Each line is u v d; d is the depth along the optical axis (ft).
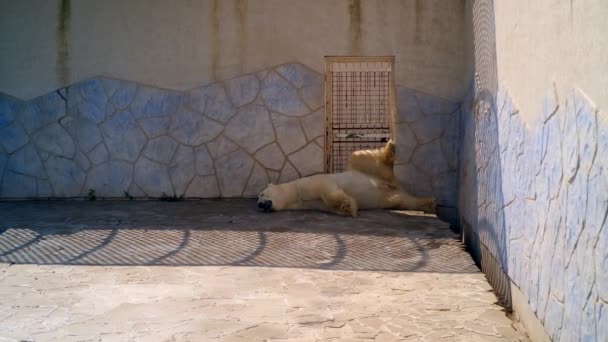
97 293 15.48
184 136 29.66
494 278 16.87
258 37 29.27
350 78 34.19
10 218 24.90
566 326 10.21
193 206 27.78
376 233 21.93
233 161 29.40
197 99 29.66
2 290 15.71
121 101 30.01
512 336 12.83
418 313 14.12
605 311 8.44
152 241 20.80
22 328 13.05
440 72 28.35
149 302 14.78
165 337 12.57
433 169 28.30
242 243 20.47
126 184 29.91
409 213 26.04
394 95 28.63
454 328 13.21
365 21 28.71
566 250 10.27
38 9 30.27
